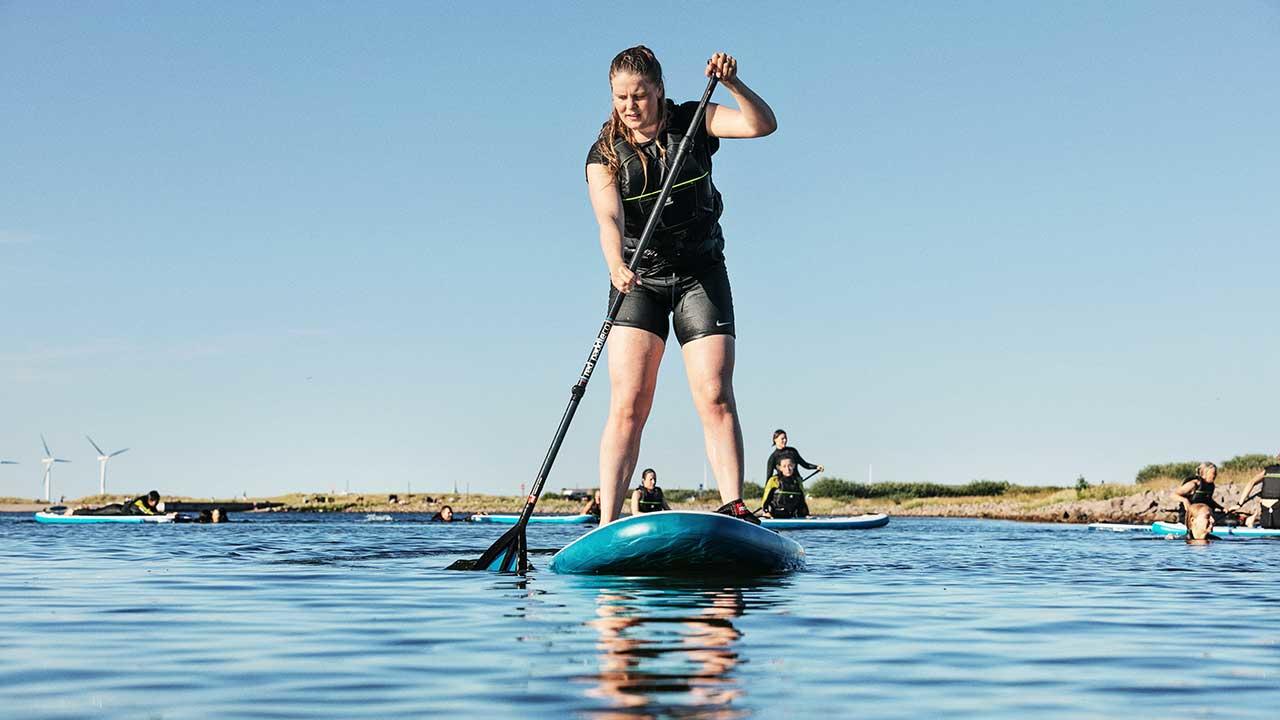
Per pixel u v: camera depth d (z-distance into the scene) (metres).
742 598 5.05
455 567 6.93
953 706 2.72
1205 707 2.73
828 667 3.23
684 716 2.58
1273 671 3.23
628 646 3.61
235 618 4.36
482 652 3.49
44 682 3.01
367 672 3.15
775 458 19.16
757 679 3.04
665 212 6.52
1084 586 5.99
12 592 5.46
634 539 6.21
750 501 37.50
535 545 10.44
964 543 12.28
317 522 23.08
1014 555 9.37
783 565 6.70
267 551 9.25
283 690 2.90
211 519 21.72
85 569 7.02
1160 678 3.11
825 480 51.03
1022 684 3.01
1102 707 2.72
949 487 49.84
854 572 6.86
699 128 6.53
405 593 5.29
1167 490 30.62
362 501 60.81
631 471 6.95
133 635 3.89
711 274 6.85
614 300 6.88
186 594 5.31
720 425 6.80
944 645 3.68
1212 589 5.86
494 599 5.00
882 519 19.17
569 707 2.68
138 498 22.66
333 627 4.08
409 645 3.63
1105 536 14.91
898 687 2.95
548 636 3.83
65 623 4.21
